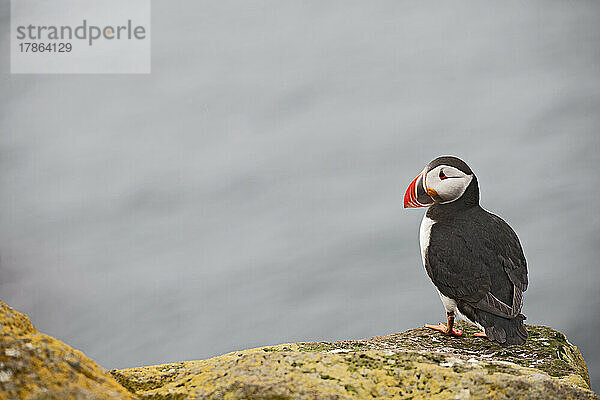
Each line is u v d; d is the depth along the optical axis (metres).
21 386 3.02
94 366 3.44
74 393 3.09
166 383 3.99
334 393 3.64
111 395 3.21
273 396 3.56
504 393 3.71
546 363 5.41
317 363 3.99
